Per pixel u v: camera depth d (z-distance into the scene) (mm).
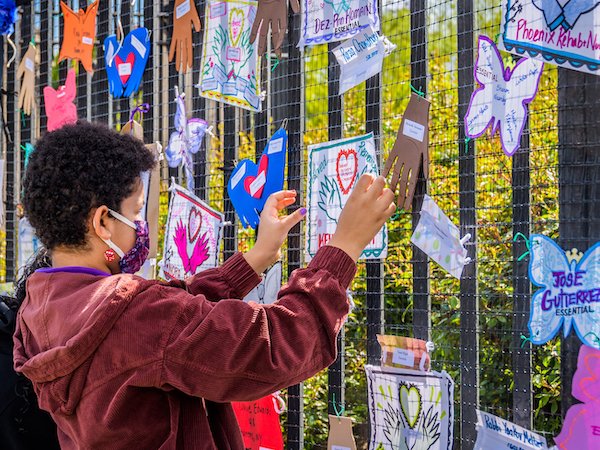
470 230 2100
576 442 1841
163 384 1344
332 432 2338
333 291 1421
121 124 3154
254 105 2619
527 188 1988
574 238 1880
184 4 2814
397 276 3096
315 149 2443
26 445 1760
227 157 2764
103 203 1496
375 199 1479
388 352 2215
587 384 1824
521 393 1963
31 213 1508
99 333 1356
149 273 2836
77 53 3227
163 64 2998
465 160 2115
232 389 1366
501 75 2002
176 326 1362
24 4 3477
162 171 3168
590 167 1867
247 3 2641
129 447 1380
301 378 1400
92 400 1369
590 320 1818
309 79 4648
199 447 1413
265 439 2500
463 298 2102
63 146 1502
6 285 2762
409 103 2178
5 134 3568
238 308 1387
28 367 1417
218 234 2682
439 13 2889
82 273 1491
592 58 1817
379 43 2250
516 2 1952
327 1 2389
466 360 2086
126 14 3141
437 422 2096
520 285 1987
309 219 2447
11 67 3676
